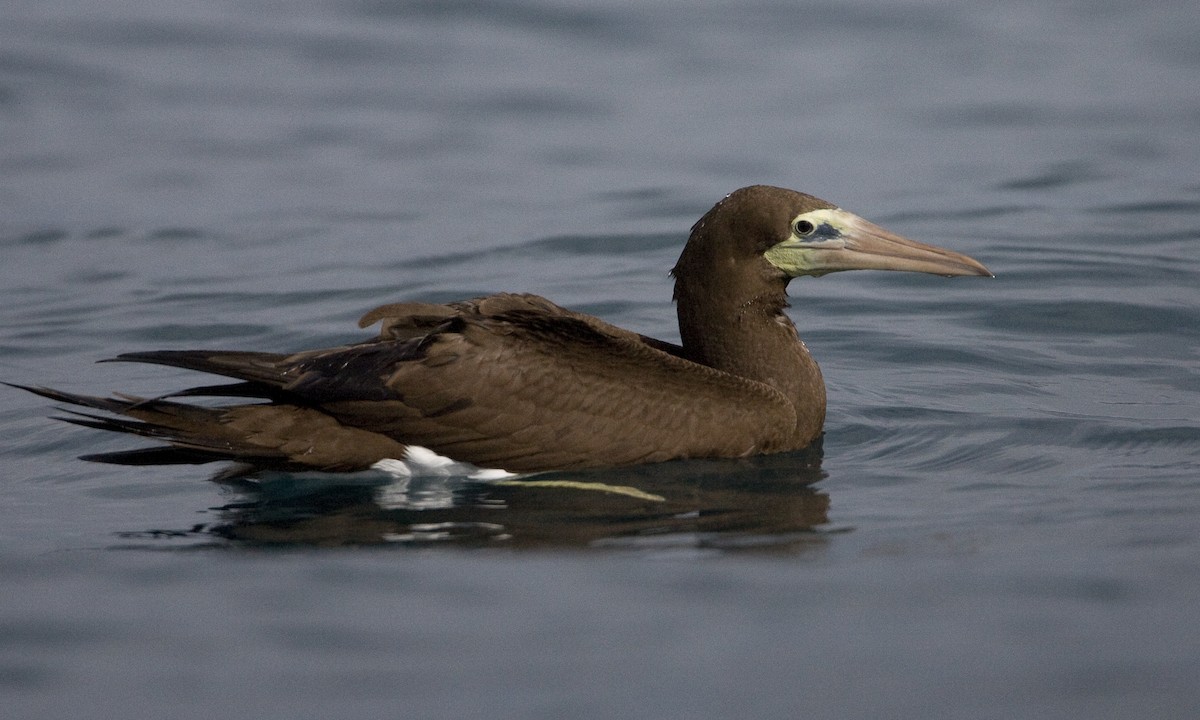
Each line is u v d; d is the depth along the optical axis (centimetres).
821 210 1427
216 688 908
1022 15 3309
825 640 957
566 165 2505
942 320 1809
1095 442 1400
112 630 995
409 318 1335
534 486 1305
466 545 1152
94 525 1227
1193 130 2570
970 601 1012
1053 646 941
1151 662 915
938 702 874
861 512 1222
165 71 2945
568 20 3250
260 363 1310
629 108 2791
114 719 875
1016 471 1332
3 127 2645
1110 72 2919
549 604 1021
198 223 2230
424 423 1300
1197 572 1046
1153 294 1848
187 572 1102
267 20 3241
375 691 898
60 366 1691
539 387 1311
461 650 951
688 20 3272
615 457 1339
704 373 1364
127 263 2062
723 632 971
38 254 2103
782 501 1259
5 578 1095
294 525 1217
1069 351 1688
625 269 2016
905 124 2681
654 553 1123
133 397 1308
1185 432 1412
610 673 916
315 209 2292
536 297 1376
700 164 2492
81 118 2705
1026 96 2800
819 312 1853
